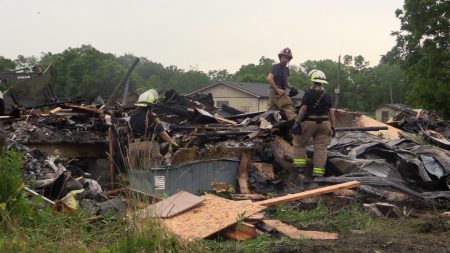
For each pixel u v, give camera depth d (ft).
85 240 17.65
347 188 28.04
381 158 34.86
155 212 18.56
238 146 34.53
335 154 33.81
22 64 196.44
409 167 32.09
